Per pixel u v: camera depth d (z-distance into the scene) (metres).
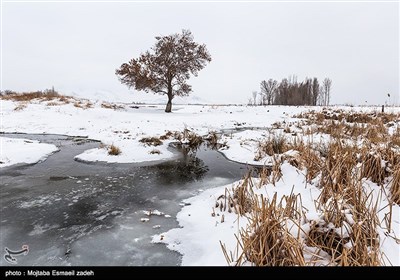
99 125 17.95
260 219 3.74
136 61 25.73
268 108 29.05
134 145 11.59
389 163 5.66
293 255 3.23
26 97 26.22
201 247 4.17
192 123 20.17
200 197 6.39
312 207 4.77
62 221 5.08
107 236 4.55
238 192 5.41
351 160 5.84
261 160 10.00
